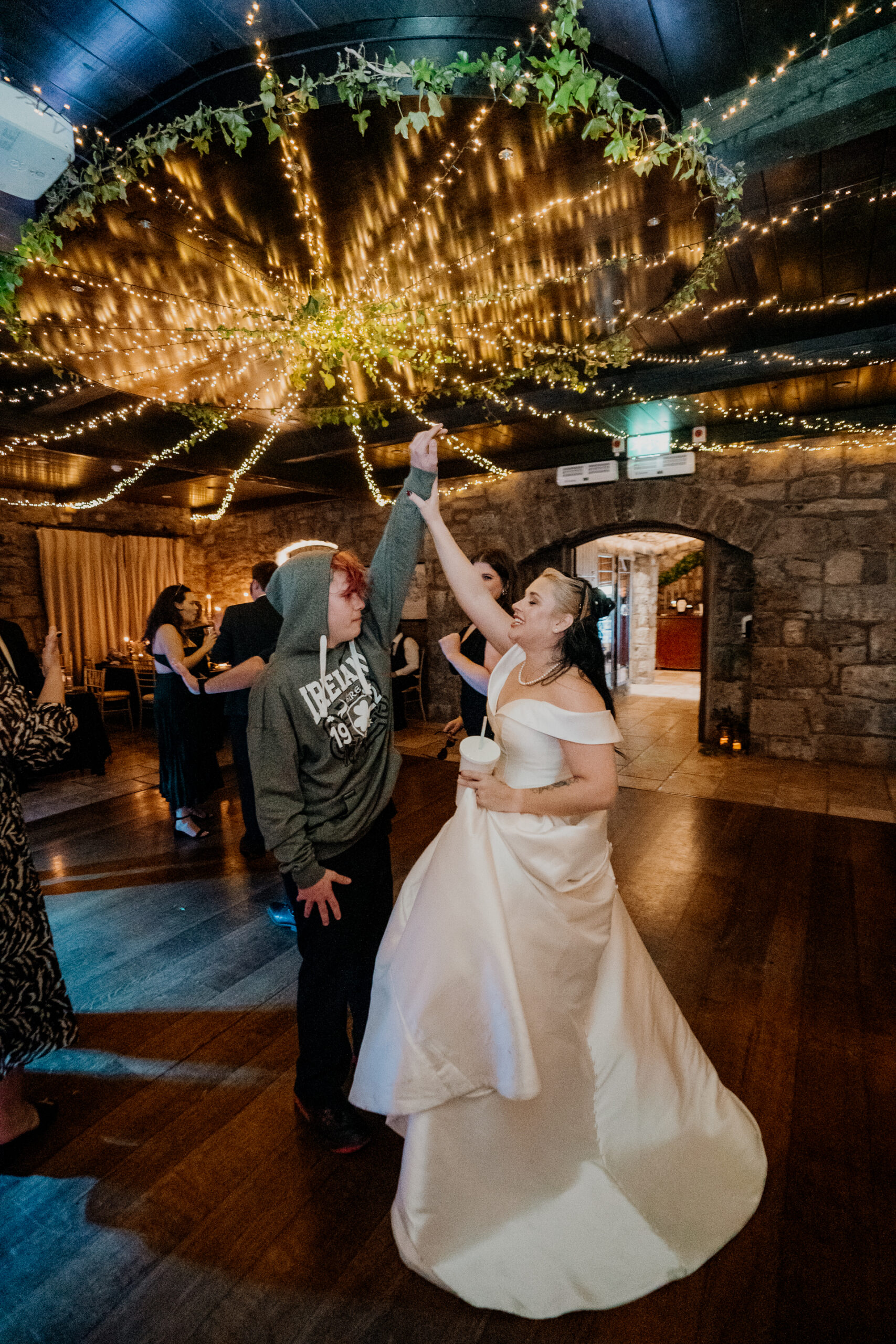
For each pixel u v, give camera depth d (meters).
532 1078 1.28
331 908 1.63
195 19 1.61
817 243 2.67
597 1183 1.46
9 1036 1.65
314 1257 1.46
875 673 5.22
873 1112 1.86
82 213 2.11
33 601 7.80
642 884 3.35
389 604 1.78
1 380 3.97
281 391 4.34
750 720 5.82
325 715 1.62
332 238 2.48
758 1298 1.35
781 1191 1.59
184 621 3.96
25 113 1.76
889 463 5.01
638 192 2.22
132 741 7.07
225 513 8.99
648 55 1.88
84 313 2.97
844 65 1.88
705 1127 1.61
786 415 5.05
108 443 4.71
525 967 1.36
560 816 1.39
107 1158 1.74
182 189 2.08
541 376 4.04
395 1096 1.36
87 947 2.83
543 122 1.84
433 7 1.63
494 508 6.76
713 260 2.73
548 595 1.46
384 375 4.03
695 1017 2.29
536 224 2.41
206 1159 1.74
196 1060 2.13
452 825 1.49
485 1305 1.33
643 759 5.70
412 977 1.39
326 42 1.70
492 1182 1.40
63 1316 1.34
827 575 5.29
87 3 1.53
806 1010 2.33
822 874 3.43
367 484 7.23
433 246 2.57
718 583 5.99
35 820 4.51
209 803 4.71
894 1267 1.41
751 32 1.80
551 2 1.64
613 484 6.08
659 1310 1.33
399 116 1.80
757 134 2.06
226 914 3.10
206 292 2.85
